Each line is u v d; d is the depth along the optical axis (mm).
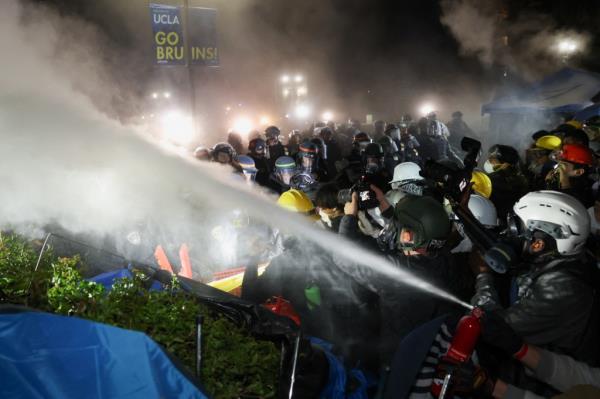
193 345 2314
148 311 2363
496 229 3875
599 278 2283
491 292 2609
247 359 2301
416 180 4047
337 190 3758
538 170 7105
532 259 2395
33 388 1541
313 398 2277
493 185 5770
